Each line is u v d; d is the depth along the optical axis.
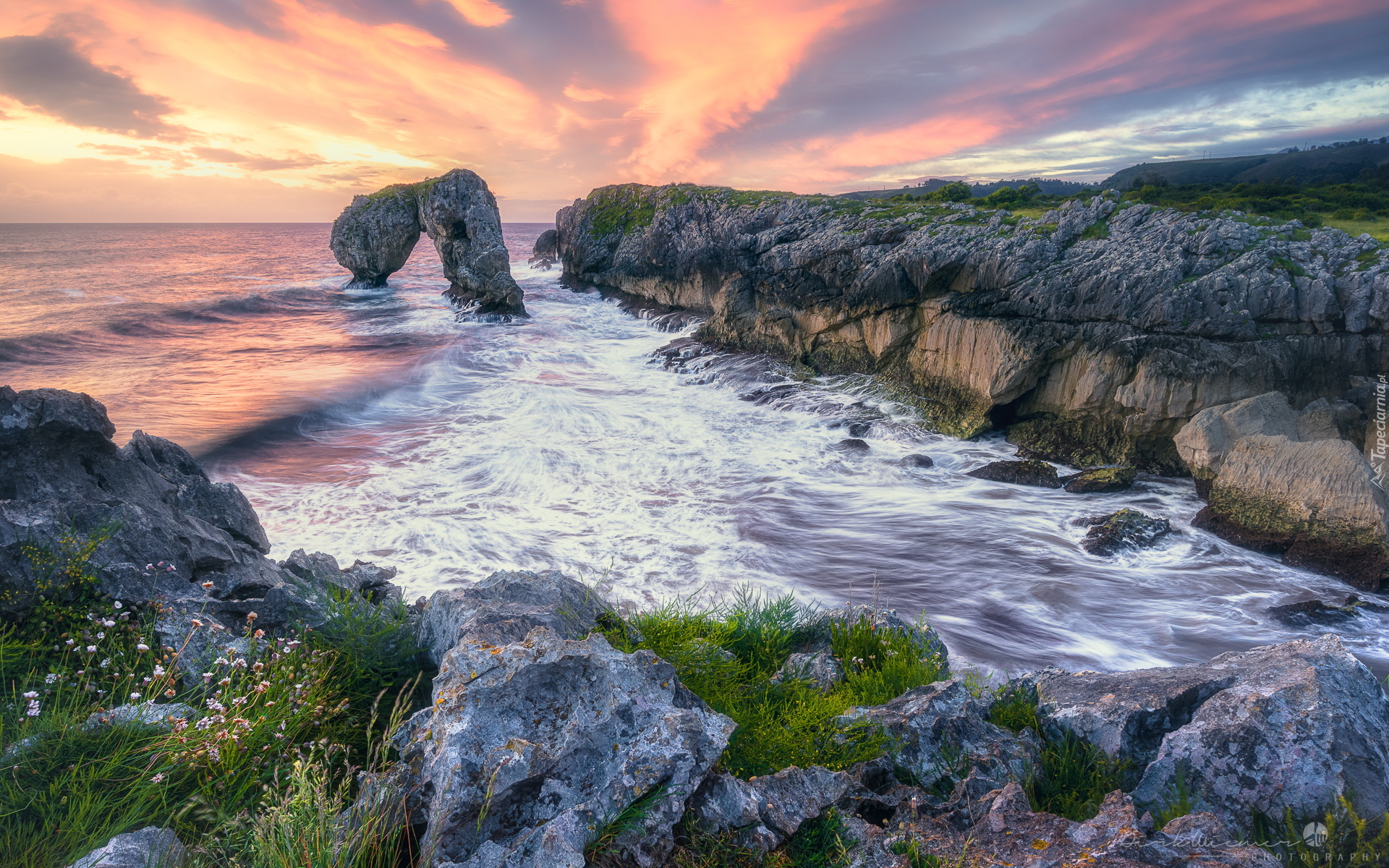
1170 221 22.33
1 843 2.84
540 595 6.52
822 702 5.41
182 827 3.14
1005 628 11.95
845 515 16.73
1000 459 21.25
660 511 16.38
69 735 3.45
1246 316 18.88
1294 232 20.97
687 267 45.06
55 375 27.17
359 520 14.92
